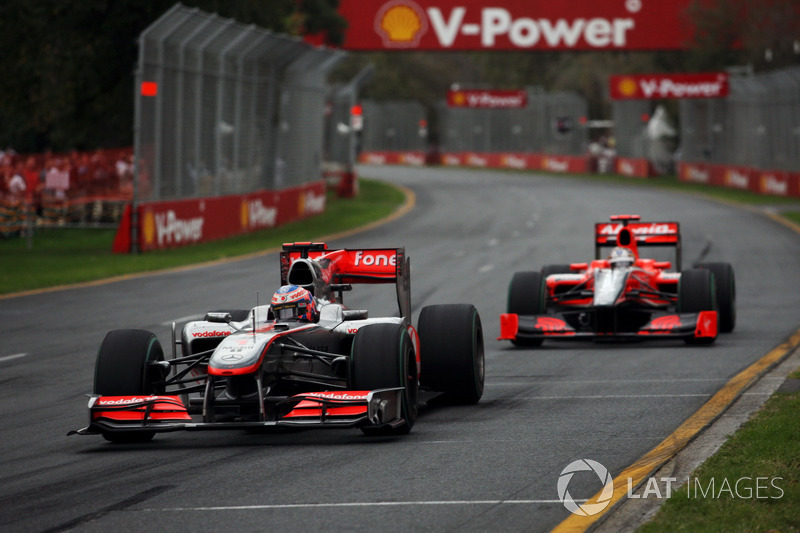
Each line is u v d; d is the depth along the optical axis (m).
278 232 135.12
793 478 25.59
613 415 35.12
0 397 41.31
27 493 26.86
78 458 30.83
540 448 30.38
